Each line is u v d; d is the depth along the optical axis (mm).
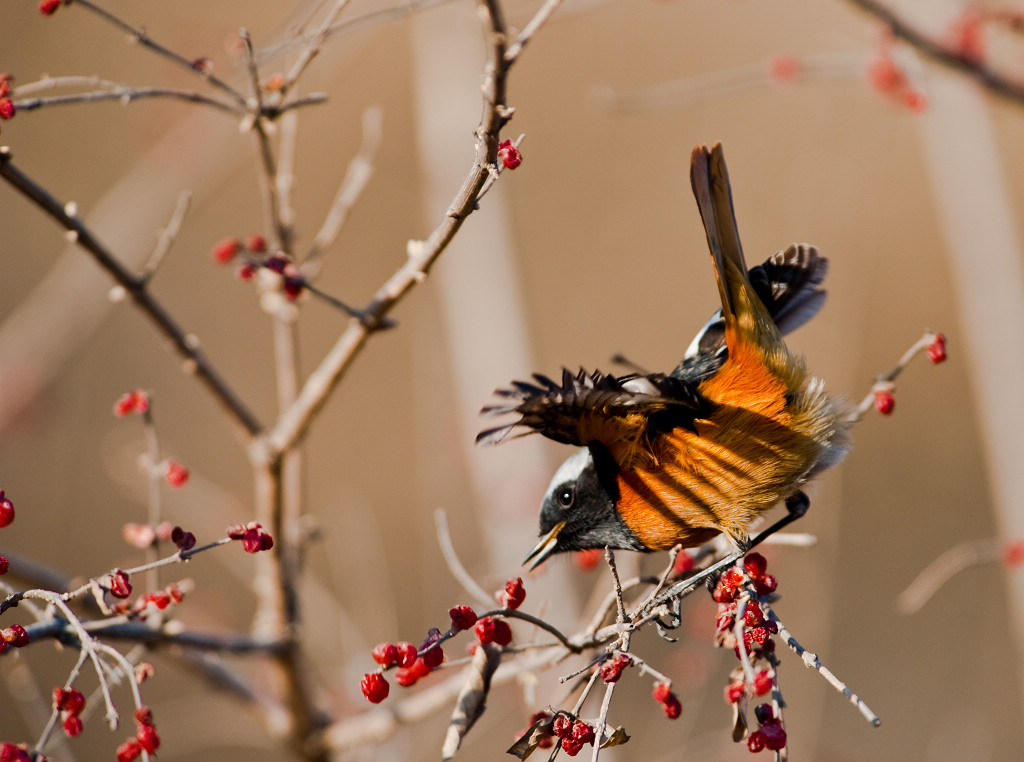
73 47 17141
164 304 17734
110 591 4680
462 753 11430
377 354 18953
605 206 18906
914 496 16625
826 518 12133
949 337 17641
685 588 5664
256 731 13273
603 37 19531
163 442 16812
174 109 11742
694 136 18734
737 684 5125
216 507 12094
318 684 10125
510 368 11695
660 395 5770
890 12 8570
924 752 13852
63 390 14633
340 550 13938
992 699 14359
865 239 13289
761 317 6367
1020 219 17375
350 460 18156
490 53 5496
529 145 19047
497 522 10789
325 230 7629
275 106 6363
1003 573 15438
